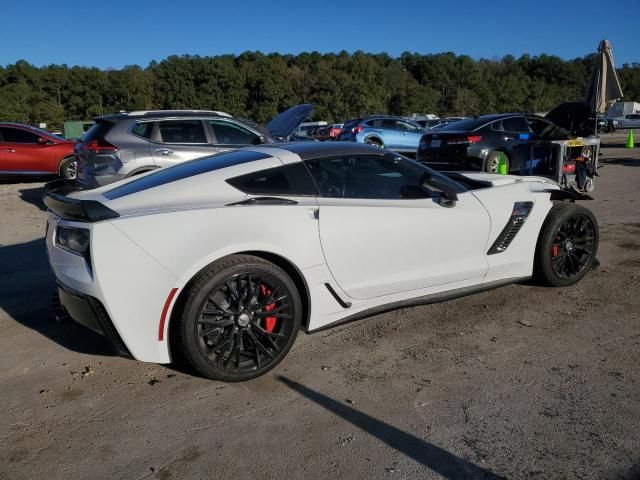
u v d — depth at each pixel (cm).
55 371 333
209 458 247
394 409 283
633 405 279
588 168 908
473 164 1015
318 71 7644
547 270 443
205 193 323
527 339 362
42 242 687
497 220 407
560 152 844
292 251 324
